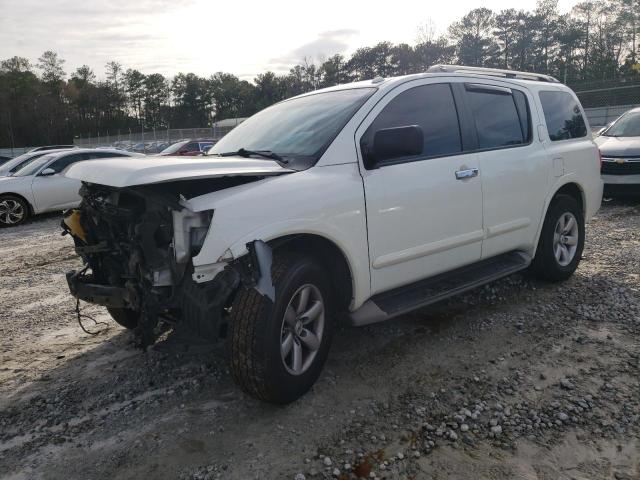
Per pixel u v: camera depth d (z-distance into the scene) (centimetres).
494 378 342
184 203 278
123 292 326
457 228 403
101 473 264
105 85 10869
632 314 432
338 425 296
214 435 291
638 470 253
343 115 362
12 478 263
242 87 10919
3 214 1117
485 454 268
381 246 352
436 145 399
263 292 273
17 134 9444
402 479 252
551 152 496
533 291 501
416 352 383
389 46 7856
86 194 343
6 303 548
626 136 1014
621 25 6944
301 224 303
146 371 372
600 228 764
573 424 289
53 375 373
